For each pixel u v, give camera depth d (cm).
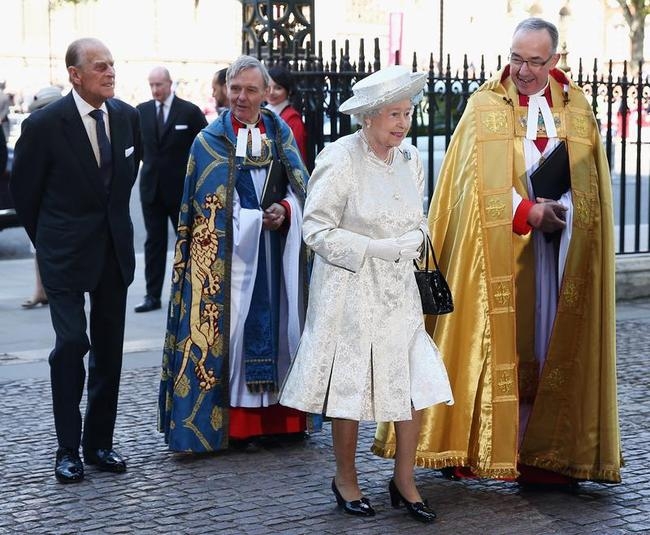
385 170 835
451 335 895
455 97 1617
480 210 891
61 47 5781
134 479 945
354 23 6397
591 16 6391
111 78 933
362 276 826
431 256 906
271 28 1382
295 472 966
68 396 939
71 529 824
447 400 834
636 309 1723
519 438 929
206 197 1019
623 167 1798
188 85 5403
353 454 861
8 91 4909
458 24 6525
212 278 1018
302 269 1039
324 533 816
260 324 1032
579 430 901
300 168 1044
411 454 849
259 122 1045
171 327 1024
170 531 819
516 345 907
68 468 933
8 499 891
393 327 831
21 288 1928
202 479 946
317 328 830
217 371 1014
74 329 936
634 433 1074
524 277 912
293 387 835
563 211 882
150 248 1692
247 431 1039
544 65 884
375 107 809
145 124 1658
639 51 4722
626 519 849
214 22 6075
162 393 1027
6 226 2186
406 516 852
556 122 901
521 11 6456
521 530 825
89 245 941
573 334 904
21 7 5681
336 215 824
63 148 931
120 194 957
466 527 831
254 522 839
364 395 827
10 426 1095
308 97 1385
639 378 1295
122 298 968
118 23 5900
